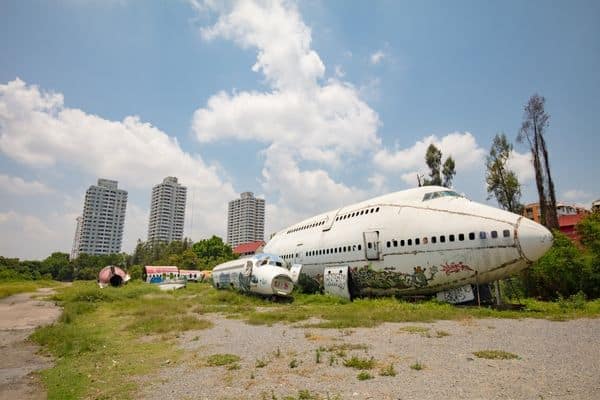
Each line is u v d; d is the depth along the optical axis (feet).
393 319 49.70
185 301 85.76
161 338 41.27
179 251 321.52
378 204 82.94
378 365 26.91
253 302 82.12
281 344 35.65
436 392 20.83
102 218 476.13
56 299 104.32
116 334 44.93
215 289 124.47
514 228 60.29
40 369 30.42
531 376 23.52
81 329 47.62
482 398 19.81
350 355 30.22
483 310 55.93
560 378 23.03
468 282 65.00
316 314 58.34
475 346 32.55
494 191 120.88
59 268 356.59
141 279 212.02
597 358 27.89
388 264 73.72
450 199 71.61
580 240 82.94
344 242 84.79
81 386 24.52
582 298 65.26
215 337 40.86
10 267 293.02
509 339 35.45
